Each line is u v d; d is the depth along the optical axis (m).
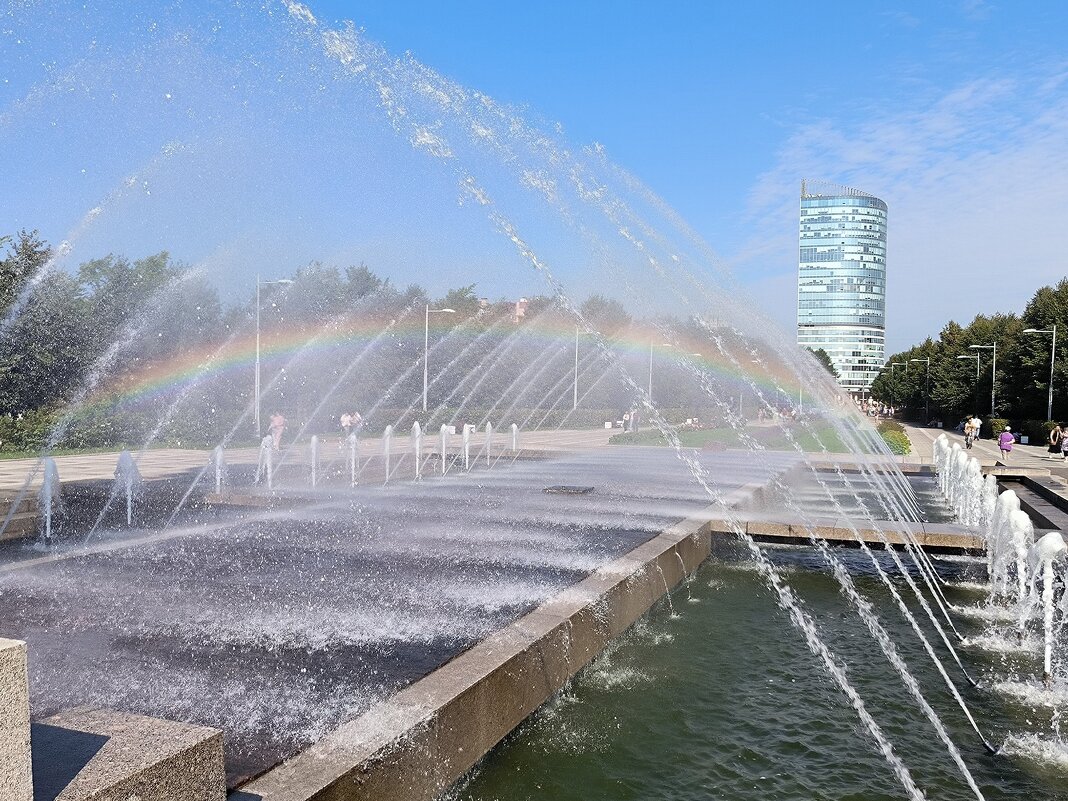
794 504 15.34
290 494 13.44
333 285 36.22
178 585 7.12
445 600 6.56
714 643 7.40
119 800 2.44
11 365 22.17
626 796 4.58
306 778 3.29
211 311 28.95
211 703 4.30
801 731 5.56
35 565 7.97
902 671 6.79
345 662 4.99
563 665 5.75
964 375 70.38
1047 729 5.75
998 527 9.59
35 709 4.22
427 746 3.98
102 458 22.83
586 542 9.34
